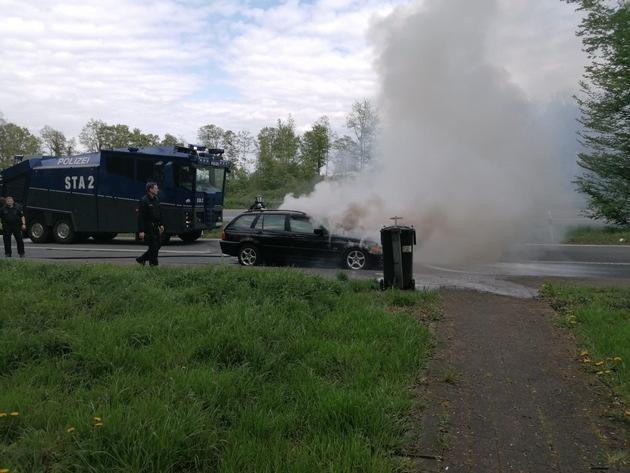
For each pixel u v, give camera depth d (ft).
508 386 15.56
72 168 63.82
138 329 18.07
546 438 12.71
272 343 17.60
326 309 22.02
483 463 11.64
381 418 12.75
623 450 12.16
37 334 17.79
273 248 41.39
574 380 15.97
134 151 61.57
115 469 10.37
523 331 20.54
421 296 25.29
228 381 14.17
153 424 11.55
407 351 17.28
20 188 66.39
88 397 13.52
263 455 11.10
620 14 37.76
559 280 33.19
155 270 28.45
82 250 56.13
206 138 168.25
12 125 216.13
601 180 42.29
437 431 12.91
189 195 60.44
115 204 62.08
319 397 13.58
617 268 41.22
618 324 20.15
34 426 12.05
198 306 21.40
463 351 18.37
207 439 11.48
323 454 11.19
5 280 25.49
